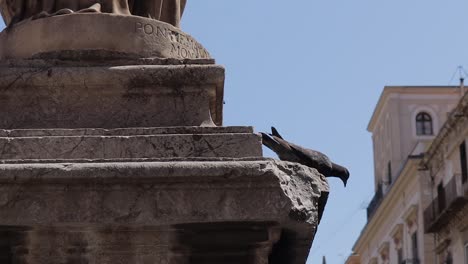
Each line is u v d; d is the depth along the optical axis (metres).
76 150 5.59
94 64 6.15
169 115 5.98
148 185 5.39
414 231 47.38
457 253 42.03
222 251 5.46
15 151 5.58
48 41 6.24
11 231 5.40
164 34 6.38
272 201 5.39
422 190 45.72
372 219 56.09
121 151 5.60
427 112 53.81
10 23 6.66
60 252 5.41
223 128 5.73
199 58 6.41
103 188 5.38
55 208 5.36
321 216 6.02
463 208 40.59
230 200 5.39
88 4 6.52
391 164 53.62
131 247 5.42
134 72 5.99
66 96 6.03
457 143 40.62
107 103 6.01
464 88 53.66
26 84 6.00
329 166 6.11
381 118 56.22
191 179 5.37
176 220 5.36
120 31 6.24
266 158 5.54
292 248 5.88
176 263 5.42
